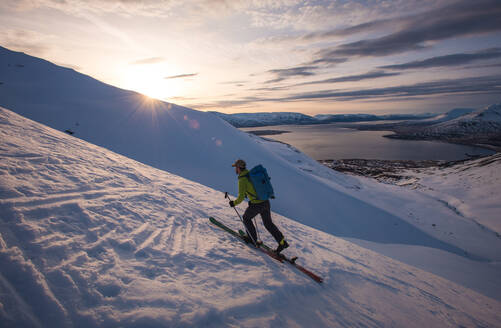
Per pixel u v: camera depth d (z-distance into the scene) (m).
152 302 1.96
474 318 4.20
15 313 1.49
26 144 4.76
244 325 2.02
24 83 28.59
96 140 23.84
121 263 2.41
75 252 2.29
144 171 7.45
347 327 2.58
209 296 2.28
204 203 6.40
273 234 3.91
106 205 3.65
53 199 3.12
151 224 3.70
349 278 4.17
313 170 48.22
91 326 1.59
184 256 3.03
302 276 3.53
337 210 26.42
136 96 36.16
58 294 1.75
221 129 38.81
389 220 27.45
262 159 34.94
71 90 31.19
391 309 3.43
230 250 3.72
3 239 2.05
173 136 29.50
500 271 16.05
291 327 2.21
